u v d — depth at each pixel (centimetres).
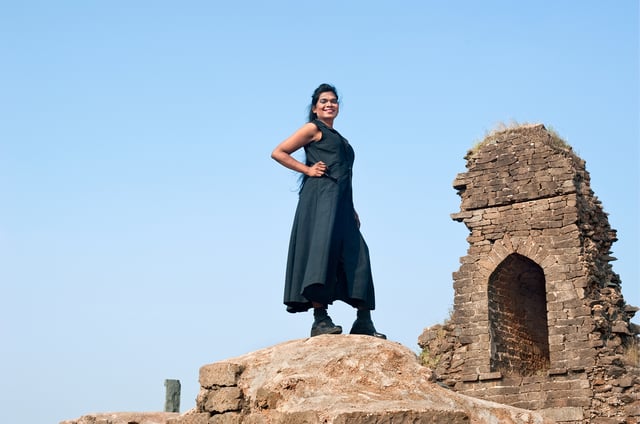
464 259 2839
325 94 939
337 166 911
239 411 830
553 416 2562
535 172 2805
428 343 2833
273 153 909
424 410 764
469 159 2939
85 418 1426
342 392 791
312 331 898
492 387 2677
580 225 2742
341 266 906
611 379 2541
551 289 2689
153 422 1425
